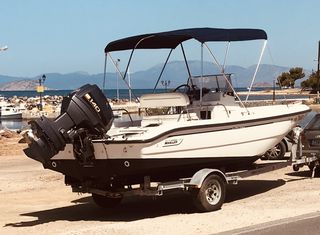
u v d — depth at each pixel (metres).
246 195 12.16
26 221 10.38
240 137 11.20
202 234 8.27
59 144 9.35
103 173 9.89
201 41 10.72
